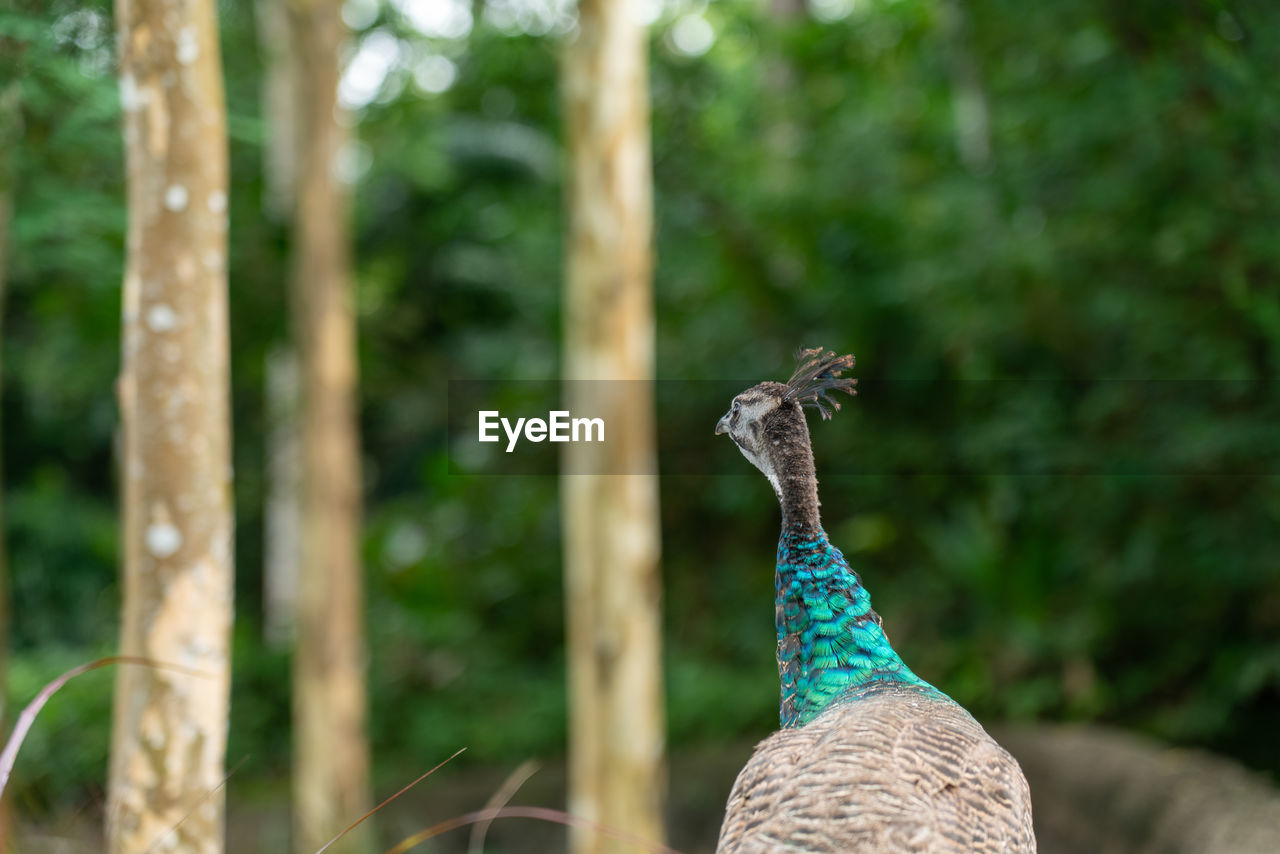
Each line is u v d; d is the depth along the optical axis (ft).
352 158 36.81
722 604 35.01
